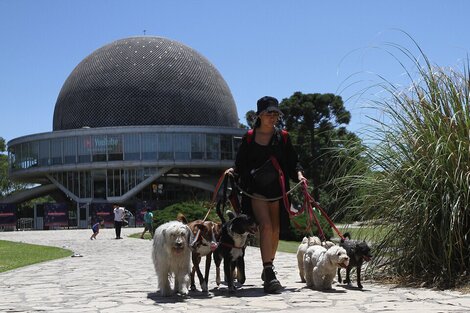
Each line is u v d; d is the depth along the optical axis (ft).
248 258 47.44
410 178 26.55
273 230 26.66
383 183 27.68
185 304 21.54
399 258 27.30
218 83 247.09
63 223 173.68
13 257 54.65
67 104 232.73
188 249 23.82
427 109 27.35
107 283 30.09
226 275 24.54
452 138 26.02
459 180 25.17
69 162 200.85
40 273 37.14
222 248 24.61
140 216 168.25
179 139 197.06
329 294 23.16
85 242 84.33
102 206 168.25
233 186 26.73
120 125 222.69
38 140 207.82
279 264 40.06
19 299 24.59
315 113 170.19
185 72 234.58
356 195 28.81
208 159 198.29
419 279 25.88
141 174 198.49
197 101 232.12
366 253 24.57
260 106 26.25
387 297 22.02
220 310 19.85
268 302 21.42
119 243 79.36
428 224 25.59
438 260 25.61
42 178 228.43
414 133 27.04
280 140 26.53
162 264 23.62
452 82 27.55
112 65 230.27
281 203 26.17
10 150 224.94
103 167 196.75
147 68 229.45
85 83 230.48
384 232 27.73
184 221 26.35
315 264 25.07
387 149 27.91
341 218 29.55
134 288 27.37
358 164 28.71
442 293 22.82
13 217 172.14
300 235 78.33
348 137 30.12
